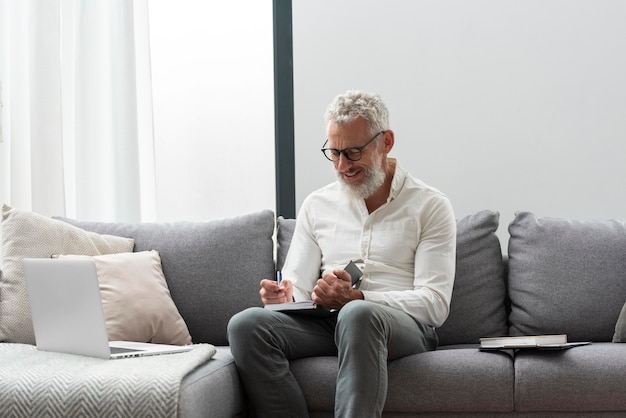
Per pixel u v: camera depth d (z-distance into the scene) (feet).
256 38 12.96
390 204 8.91
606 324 8.89
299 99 12.87
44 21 12.07
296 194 12.90
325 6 12.80
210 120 13.03
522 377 7.41
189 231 9.83
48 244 9.11
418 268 8.56
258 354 7.64
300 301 8.73
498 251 9.46
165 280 9.50
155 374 6.63
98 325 7.34
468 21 12.57
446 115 12.62
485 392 7.45
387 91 12.72
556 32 12.41
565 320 8.96
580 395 7.31
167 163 13.07
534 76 12.44
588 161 12.34
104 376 6.64
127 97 12.11
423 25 12.65
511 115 12.49
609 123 12.30
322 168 12.81
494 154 12.52
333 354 8.32
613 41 12.31
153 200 12.39
